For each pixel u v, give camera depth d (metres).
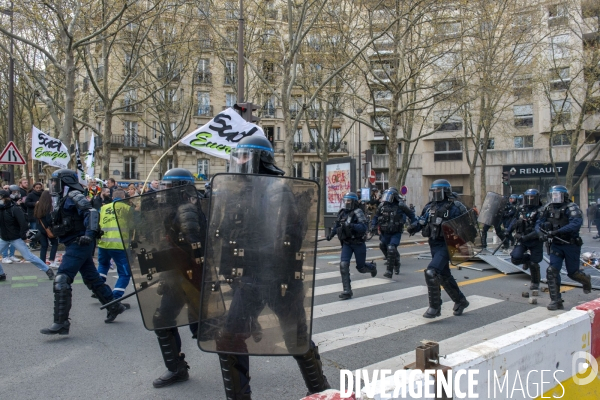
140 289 3.77
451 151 38.84
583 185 34.44
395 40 16.20
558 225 6.90
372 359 4.75
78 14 12.93
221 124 7.62
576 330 3.31
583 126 32.84
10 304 6.78
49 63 18.42
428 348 2.40
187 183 4.11
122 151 36.44
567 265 7.02
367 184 18.09
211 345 2.77
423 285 8.61
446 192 6.33
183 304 3.75
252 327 2.80
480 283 8.88
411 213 9.09
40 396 3.79
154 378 4.20
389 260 9.38
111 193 12.12
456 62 18.89
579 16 25.77
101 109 26.75
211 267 2.81
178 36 18.98
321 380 3.20
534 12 20.53
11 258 10.79
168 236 3.76
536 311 6.76
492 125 26.03
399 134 39.59
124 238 3.80
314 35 18.88
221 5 19.16
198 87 31.77
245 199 2.86
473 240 6.50
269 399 3.81
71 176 5.44
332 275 9.70
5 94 24.59
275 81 23.23
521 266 10.05
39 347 4.99
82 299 7.21
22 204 12.67
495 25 18.33
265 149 3.26
